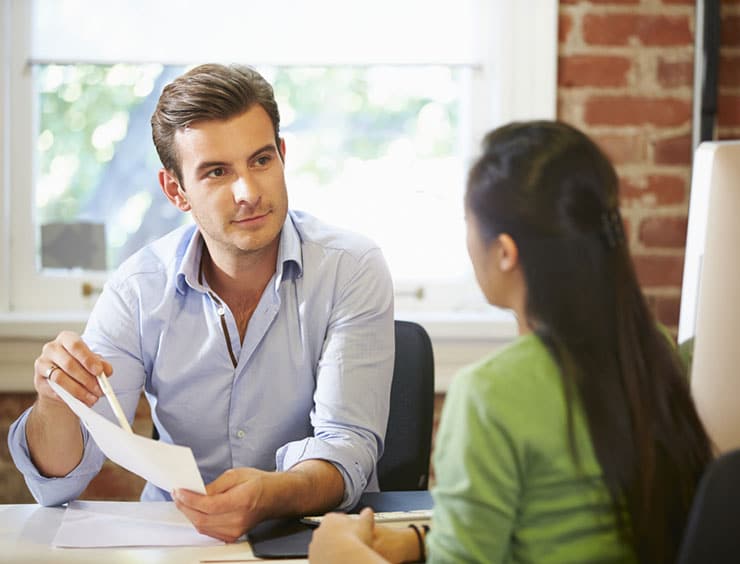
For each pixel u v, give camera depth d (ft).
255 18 8.53
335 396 5.42
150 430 8.50
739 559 2.87
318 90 8.73
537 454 3.34
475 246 3.58
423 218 8.86
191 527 4.69
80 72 8.67
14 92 8.60
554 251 3.39
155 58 8.54
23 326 8.27
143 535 4.57
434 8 8.58
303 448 5.18
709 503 2.86
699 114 8.14
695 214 4.29
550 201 3.38
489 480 3.34
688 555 2.90
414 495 5.27
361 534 4.07
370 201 8.83
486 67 8.63
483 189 3.51
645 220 8.56
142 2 8.50
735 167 4.14
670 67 8.49
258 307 5.66
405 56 8.61
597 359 3.35
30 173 8.66
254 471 4.66
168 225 8.83
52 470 5.20
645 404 3.35
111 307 5.80
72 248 8.76
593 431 3.31
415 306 8.84
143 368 5.84
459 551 3.37
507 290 3.56
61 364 4.99
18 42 8.55
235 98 5.26
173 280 5.75
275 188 5.36
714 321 4.14
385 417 5.59
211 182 5.30
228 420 5.75
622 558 3.37
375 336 5.62
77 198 8.76
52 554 4.33
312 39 8.56
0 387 8.32
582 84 8.52
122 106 8.72
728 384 4.13
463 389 3.43
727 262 4.13
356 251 5.80
